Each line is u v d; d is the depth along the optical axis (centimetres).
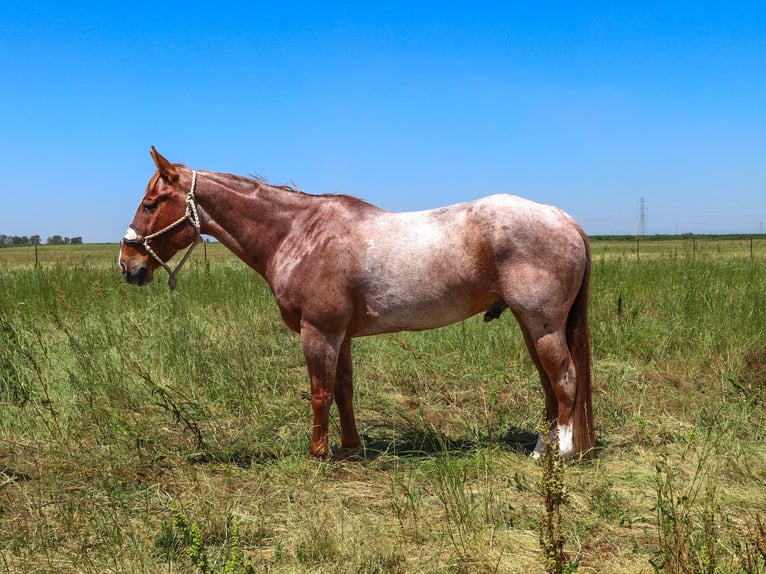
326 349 439
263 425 520
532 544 326
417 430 509
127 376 588
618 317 787
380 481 420
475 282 425
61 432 490
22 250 4950
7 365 569
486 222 415
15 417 518
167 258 479
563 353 425
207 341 769
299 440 495
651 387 608
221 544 338
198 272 1217
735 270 1105
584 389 436
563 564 262
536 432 514
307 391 621
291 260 443
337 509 375
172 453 454
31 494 395
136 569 309
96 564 315
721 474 412
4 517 367
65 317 836
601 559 316
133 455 456
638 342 726
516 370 664
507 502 376
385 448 488
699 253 1466
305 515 365
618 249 2827
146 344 712
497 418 547
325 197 461
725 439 464
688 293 845
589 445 438
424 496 394
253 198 461
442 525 350
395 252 429
